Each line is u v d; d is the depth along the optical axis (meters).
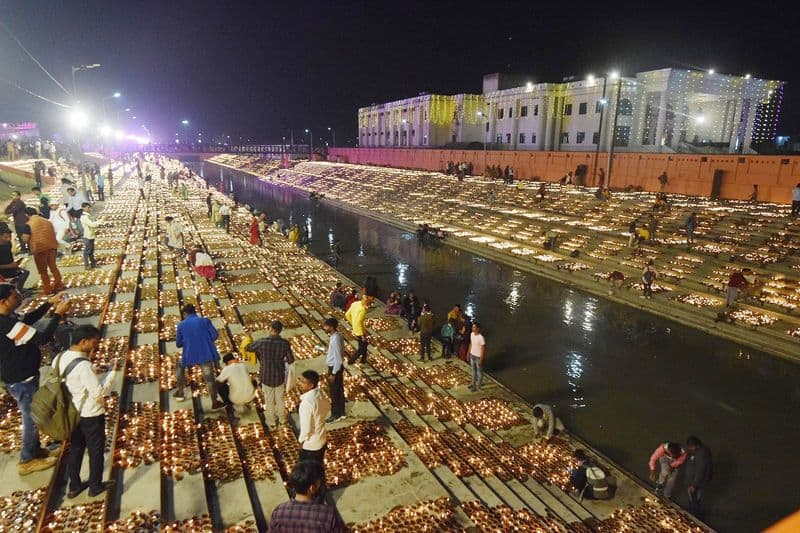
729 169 31.84
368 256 31.00
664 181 34.88
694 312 18.97
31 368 6.93
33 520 6.27
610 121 52.25
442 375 14.13
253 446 8.95
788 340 16.17
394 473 8.80
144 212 35.41
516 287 23.98
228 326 15.84
